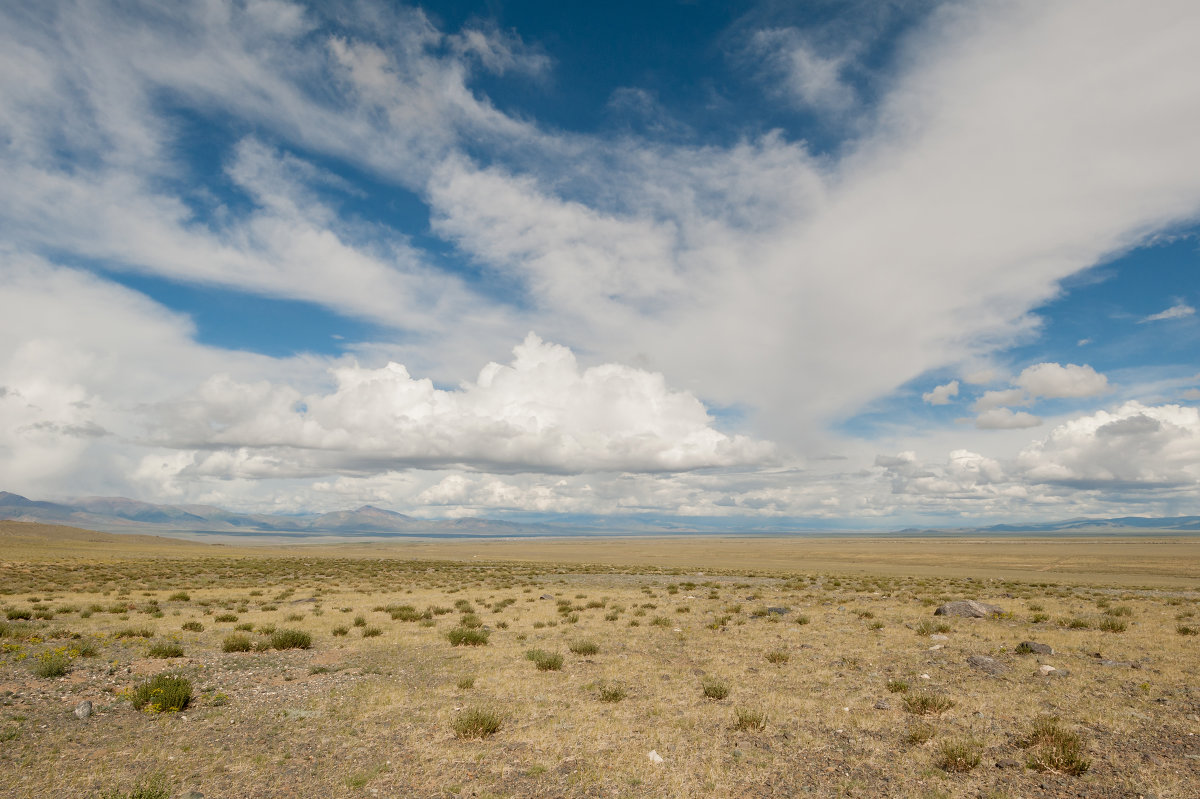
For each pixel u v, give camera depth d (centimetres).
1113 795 929
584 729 1281
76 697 1470
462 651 2158
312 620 2991
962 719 1324
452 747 1178
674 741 1209
